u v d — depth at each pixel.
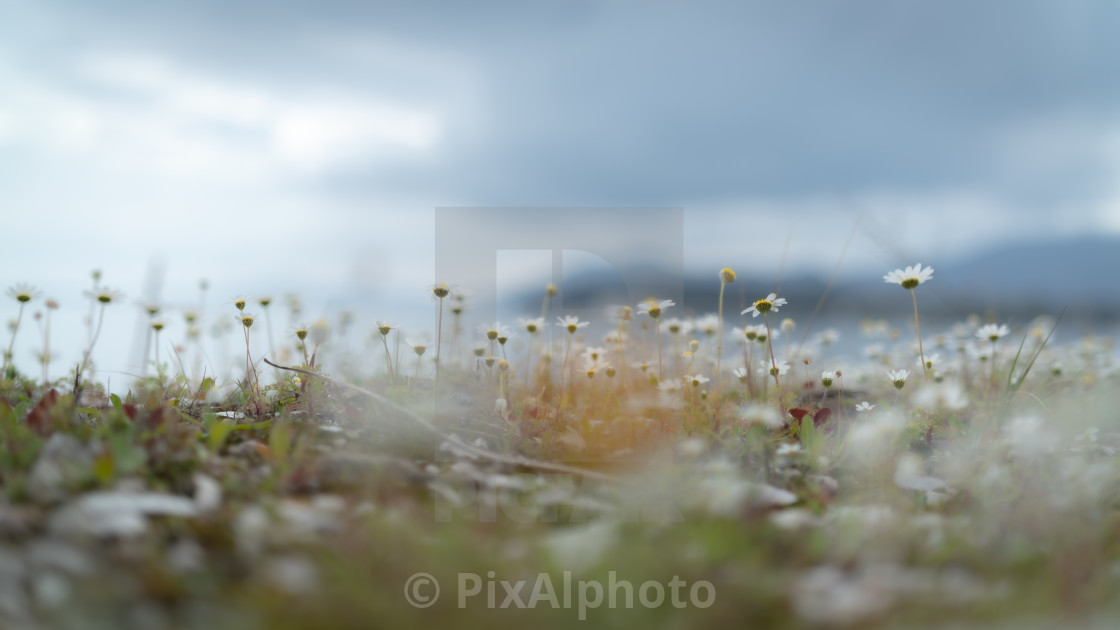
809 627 0.50
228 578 0.54
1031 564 0.60
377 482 0.64
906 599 0.53
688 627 0.50
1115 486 0.67
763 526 0.62
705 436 0.72
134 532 0.57
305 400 0.75
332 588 0.52
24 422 0.67
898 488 0.67
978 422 0.74
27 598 0.48
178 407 0.74
